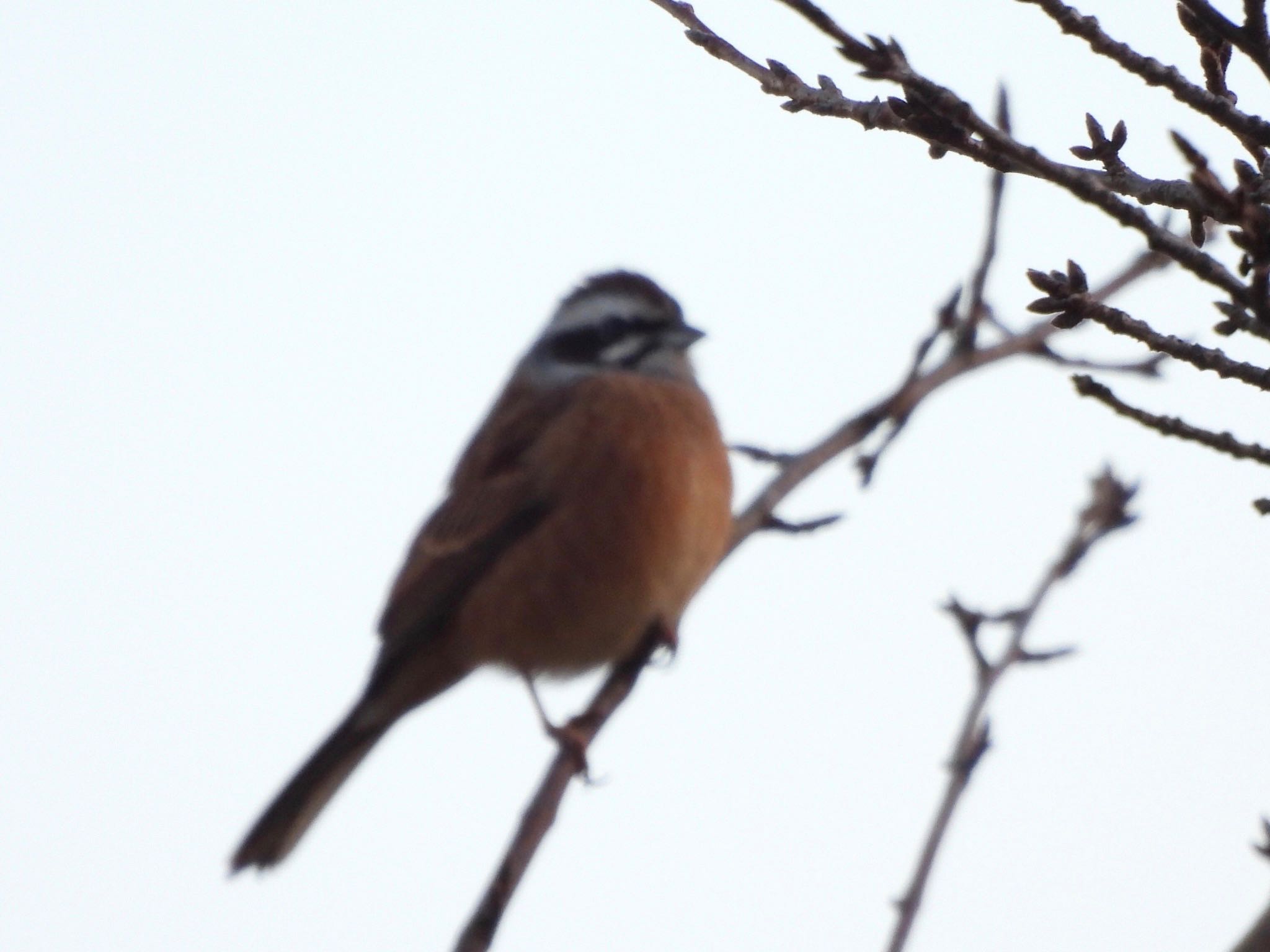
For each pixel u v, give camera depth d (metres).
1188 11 5.97
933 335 10.06
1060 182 5.76
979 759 8.18
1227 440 6.27
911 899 7.81
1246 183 5.75
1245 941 6.09
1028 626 9.12
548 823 8.32
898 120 6.08
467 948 7.42
